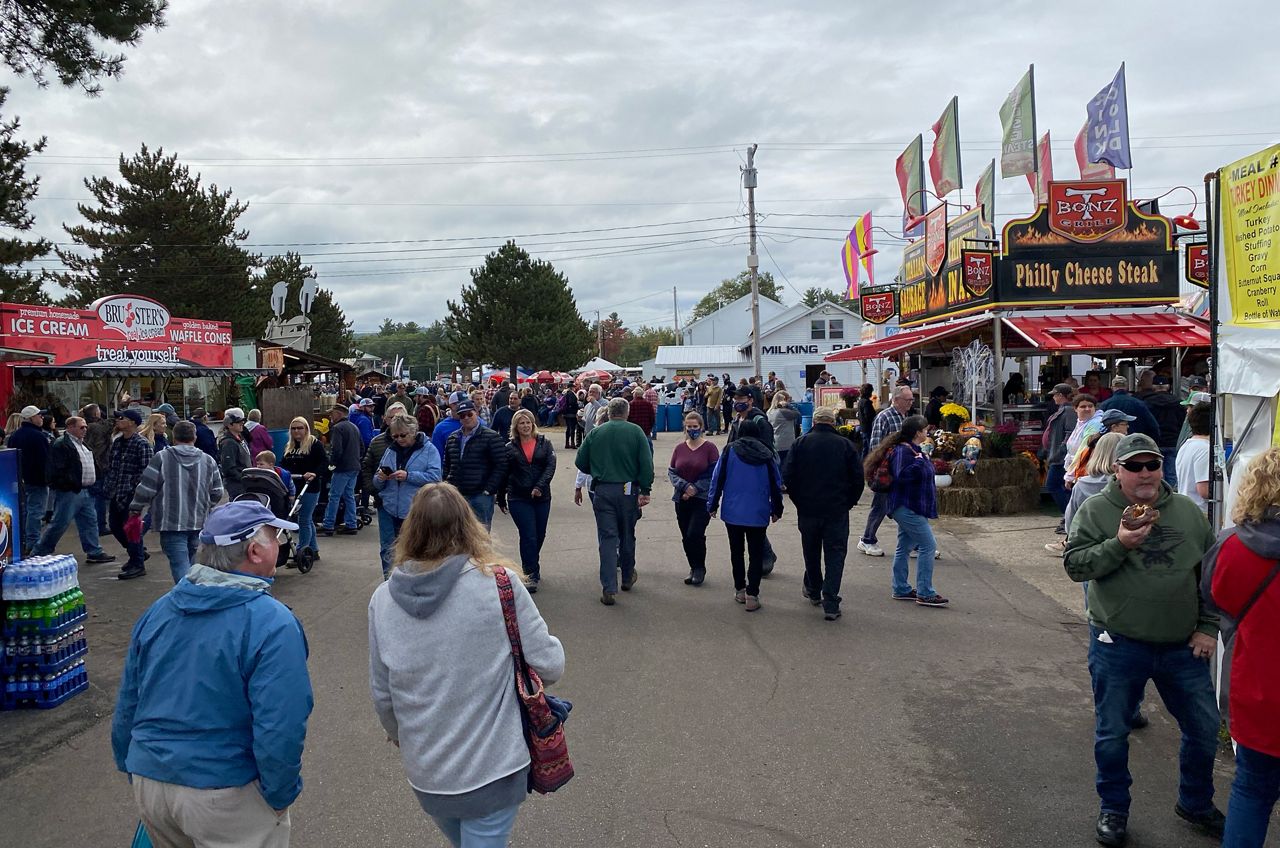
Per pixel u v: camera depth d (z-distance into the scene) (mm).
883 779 4547
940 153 18078
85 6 9758
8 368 14594
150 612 2867
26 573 5633
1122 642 3873
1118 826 3869
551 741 2941
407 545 2951
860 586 8664
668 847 3900
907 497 7836
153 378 18562
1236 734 3301
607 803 4309
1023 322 14031
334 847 3920
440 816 2846
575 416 25250
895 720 5328
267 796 2697
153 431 11109
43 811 4324
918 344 14430
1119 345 13055
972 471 12609
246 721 2742
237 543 2824
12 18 9891
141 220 38000
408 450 8211
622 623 7457
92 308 16641
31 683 5672
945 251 16625
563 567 9750
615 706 5590
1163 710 5504
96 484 11680
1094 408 9453
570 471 19328
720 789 4449
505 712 2877
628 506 8258
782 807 4258
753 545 7781
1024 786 4461
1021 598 8133
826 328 49906
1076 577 3979
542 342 51656
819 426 7562
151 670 2770
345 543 11484
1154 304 14500
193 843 2826
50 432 12492
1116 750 3889
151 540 11852
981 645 6785
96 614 7988
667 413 32844
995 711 5461
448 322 54156
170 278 36938
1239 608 3275
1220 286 5199
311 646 6941
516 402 17688
